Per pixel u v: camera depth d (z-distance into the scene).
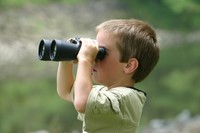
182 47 47.78
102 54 5.02
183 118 18.64
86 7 55.59
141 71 5.14
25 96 23.84
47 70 31.88
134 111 4.93
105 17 55.22
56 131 15.69
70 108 20.50
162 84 26.53
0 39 42.97
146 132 16.91
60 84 5.49
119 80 5.08
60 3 53.62
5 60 37.75
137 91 5.09
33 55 39.81
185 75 29.67
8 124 17.59
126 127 4.89
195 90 24.75
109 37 5.04
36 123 17.61
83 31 49.88
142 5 61.06
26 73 30.80
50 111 20.00
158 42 5.29
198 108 20.56
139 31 5.10
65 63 5.47
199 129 16.86
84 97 4.66
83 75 4.73
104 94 4.75
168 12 60.28
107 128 4.80
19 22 46.56
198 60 36.62
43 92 24.81
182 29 58.31
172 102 21.81
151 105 21.17
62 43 4.82
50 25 48.56
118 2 60.00
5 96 23.89
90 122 4.73
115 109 4.72
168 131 16.84
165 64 34.88
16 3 49.53
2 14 47.16
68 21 50.72
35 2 51.34
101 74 5.07
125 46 5.02
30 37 44.66
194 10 59.12
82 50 4.84
